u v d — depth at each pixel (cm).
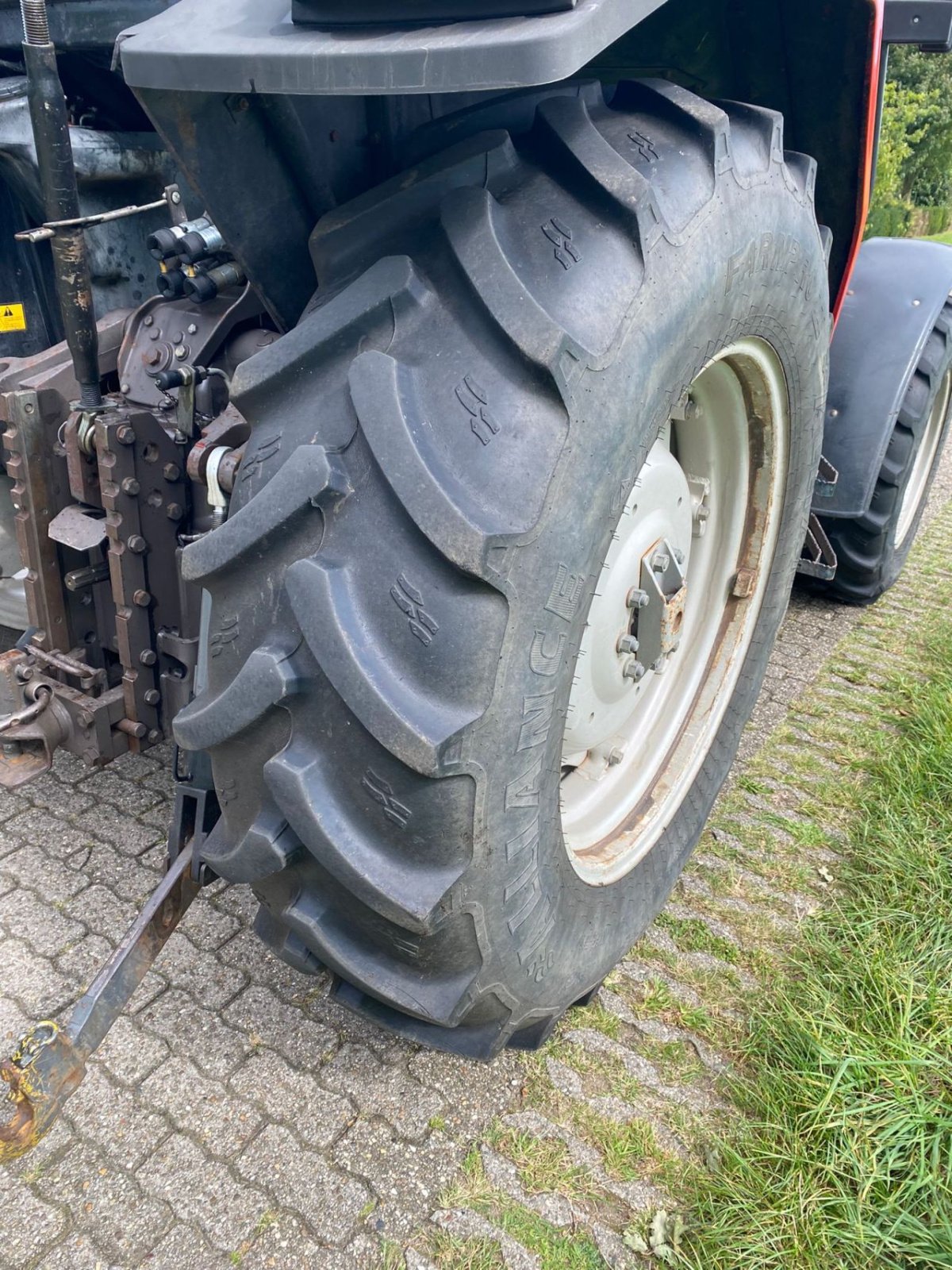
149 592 179
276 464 114
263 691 111
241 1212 155
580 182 121
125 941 150
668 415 138
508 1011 148
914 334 301
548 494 111
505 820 124
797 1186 157
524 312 108
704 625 217
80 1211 155
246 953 204
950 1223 150
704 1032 189
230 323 179
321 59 95
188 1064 180
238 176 121
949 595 387
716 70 185
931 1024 184
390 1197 158
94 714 180
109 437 163
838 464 301
